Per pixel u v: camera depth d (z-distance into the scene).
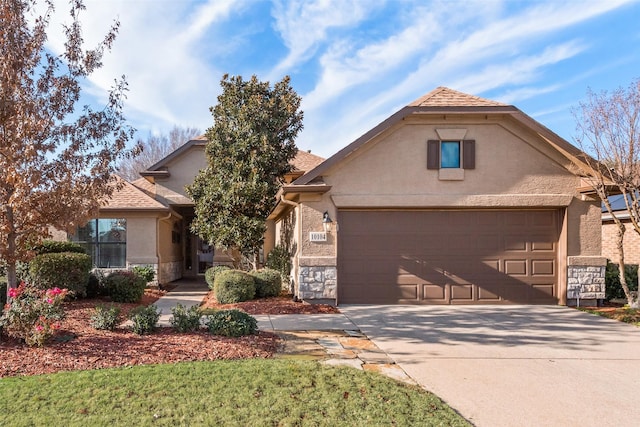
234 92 14.38
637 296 11.17
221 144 14.14
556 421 4.50
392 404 4.69
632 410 4.78
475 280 11.62
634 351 7.13
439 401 4.88
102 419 4.21
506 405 4.89
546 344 7.54
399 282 11.58
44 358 5.98
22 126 7.36
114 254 15.56
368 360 6.45
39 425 4.08
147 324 7.37
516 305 11.48
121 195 15.73
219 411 4.43
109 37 8.54
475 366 6.26
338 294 11.48
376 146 11.45
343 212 11.61
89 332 7.38
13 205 7.27
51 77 8.10
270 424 4.18
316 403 4.66
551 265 11.70
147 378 5.28
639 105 10.20
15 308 6.70
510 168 11.48
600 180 10.63
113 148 8.30
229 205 13.54
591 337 8.06
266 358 6.42
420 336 8.03
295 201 11.90
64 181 7.70
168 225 17.84
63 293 7.25
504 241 11.70
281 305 10.83
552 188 11.51
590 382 5.66
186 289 15.87
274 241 18.73
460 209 11.66
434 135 11.48
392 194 11.35
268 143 13.88
